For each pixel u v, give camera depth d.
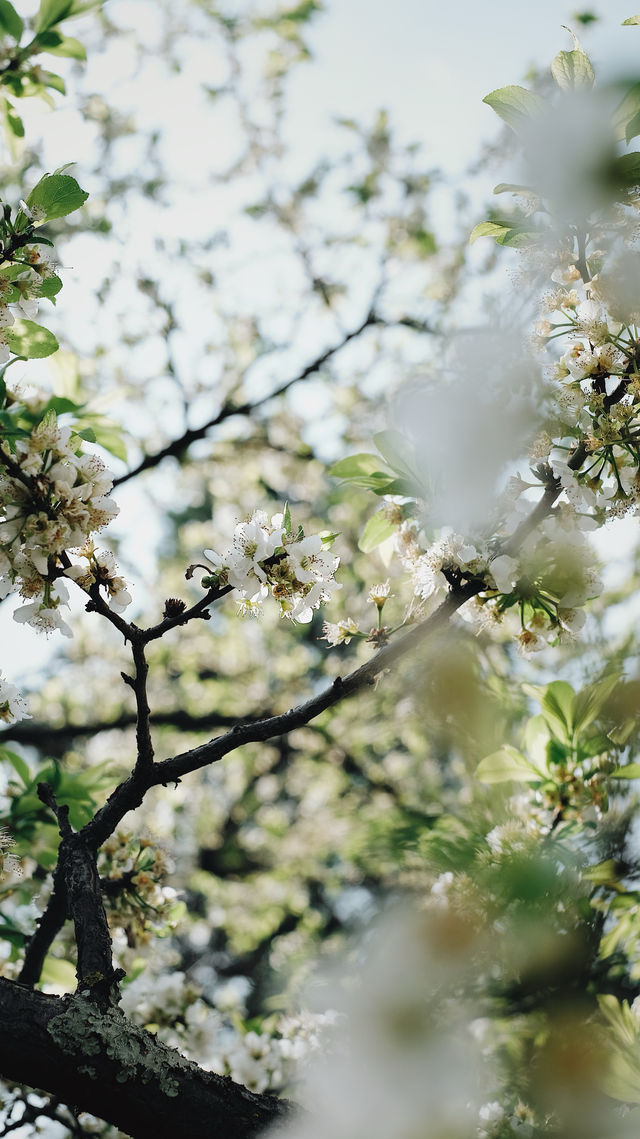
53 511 0.91
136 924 1.14
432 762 2.67
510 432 0.99
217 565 0.94
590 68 0.96
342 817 3.18
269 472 3.34
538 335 0.99
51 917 1.04
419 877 1.13
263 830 4.12
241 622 3.66
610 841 1.08
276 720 0.96
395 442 1.02
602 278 0.97
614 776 1.09
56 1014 0.90
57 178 0.95
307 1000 1.22
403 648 0.97
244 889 3.95
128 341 2.54
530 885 1.00
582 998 1.01
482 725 1.16
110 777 1.24
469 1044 1.02
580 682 1.19
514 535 0.98
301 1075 1.21
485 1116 1.00
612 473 0.99
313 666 3.70
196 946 4.27
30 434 0.91
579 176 0.95
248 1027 1.28
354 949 1.17
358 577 3.07
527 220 0.99
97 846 0.98
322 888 3.88
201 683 3.67
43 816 1.18
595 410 0.98
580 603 0.98
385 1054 0.99
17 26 1.18
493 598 1.00
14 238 0.95
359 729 3.26
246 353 2.94
